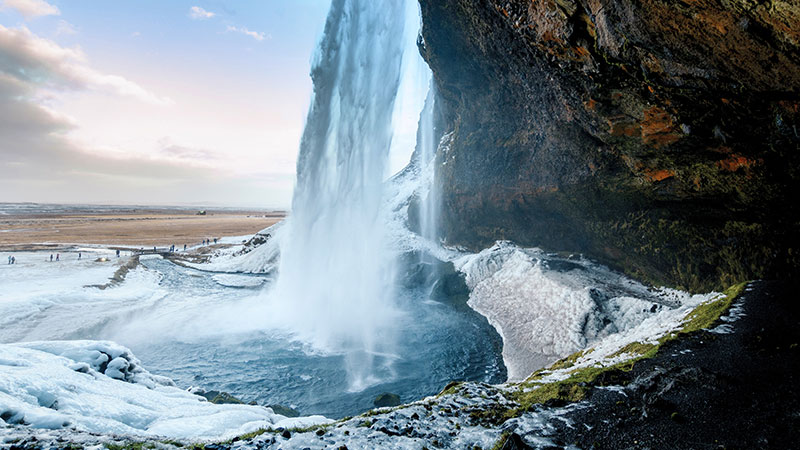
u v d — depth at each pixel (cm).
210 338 2017
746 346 945
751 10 689
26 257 4003
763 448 561
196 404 1019
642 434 617
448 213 3812
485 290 2739
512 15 1394
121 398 915
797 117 992
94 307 2352
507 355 1794
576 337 1623
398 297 2920
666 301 1778
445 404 791
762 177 1388
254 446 596
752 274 1584
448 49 2950
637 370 882
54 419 658
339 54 3005
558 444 593
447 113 4322
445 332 2162
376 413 764
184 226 9906
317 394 1438
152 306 2539
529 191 2948
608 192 2350
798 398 698
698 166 1606
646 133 1587
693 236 1916
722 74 959
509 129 3078
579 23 1177
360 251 3120
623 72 1257
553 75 1662
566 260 2589
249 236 7456
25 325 1955
